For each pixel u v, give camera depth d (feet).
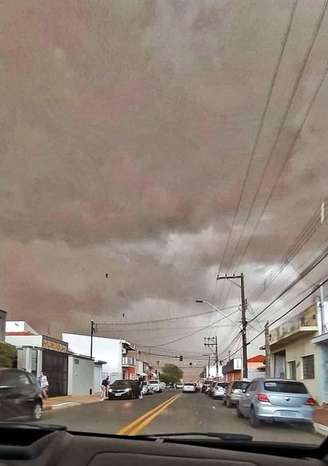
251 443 12.45
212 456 9.82
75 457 9.58
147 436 13.47
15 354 118.93
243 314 139.33
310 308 111.86
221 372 356.38
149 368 422.82
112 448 9.98
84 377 176.14
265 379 56.90
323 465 9.89
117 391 129.29
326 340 96.53
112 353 277.23
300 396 54.95
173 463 9.29
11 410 53.26
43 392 104.06
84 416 61.21
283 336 123.03
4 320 130.41
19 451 9.96
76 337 273.75
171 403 103.09
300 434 42.98
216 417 62.44
